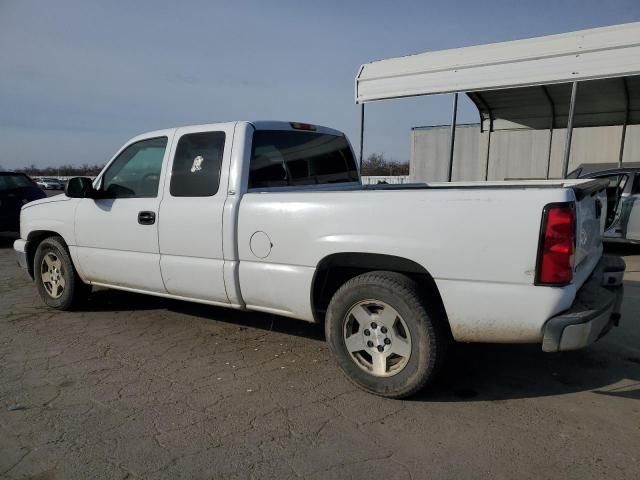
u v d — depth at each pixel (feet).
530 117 40.11
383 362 10.93
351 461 8.68
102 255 15.87
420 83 28.17
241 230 12.59
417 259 10.24
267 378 12.15
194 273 13.57
